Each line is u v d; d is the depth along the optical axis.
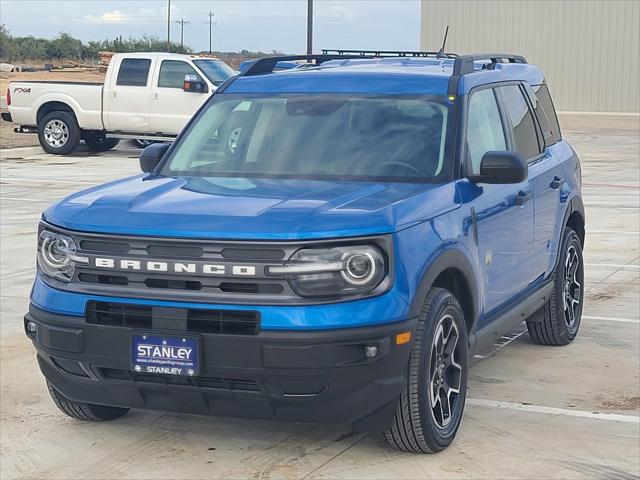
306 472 5.29
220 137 6.38
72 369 5.32
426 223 5.33
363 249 4.96
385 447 5.62
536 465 5.40
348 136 6.15
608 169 20.95
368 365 4.94
